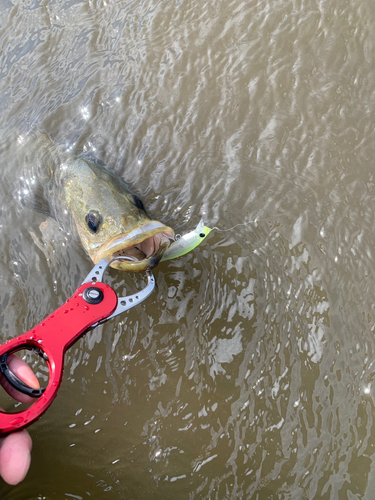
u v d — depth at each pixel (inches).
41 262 28.1
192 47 37.1
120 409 23.2
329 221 27.3
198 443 22.1
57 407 23.4
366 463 21.0
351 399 22.4
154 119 33.7
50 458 22.1
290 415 22.3
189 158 31.2
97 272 21.7
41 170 32.6
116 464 21.9
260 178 29.5
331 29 35.3
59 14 43.9
